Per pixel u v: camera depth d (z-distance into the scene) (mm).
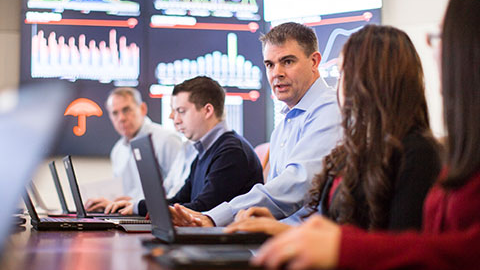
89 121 4375
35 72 4391
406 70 1226
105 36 4430
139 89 4441
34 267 923
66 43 4402
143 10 4453
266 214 1454
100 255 1089
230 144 2709
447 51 917
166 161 4152
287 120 2443
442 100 928
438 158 1118
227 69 4477
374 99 1218
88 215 2613
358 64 1251
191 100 2832
